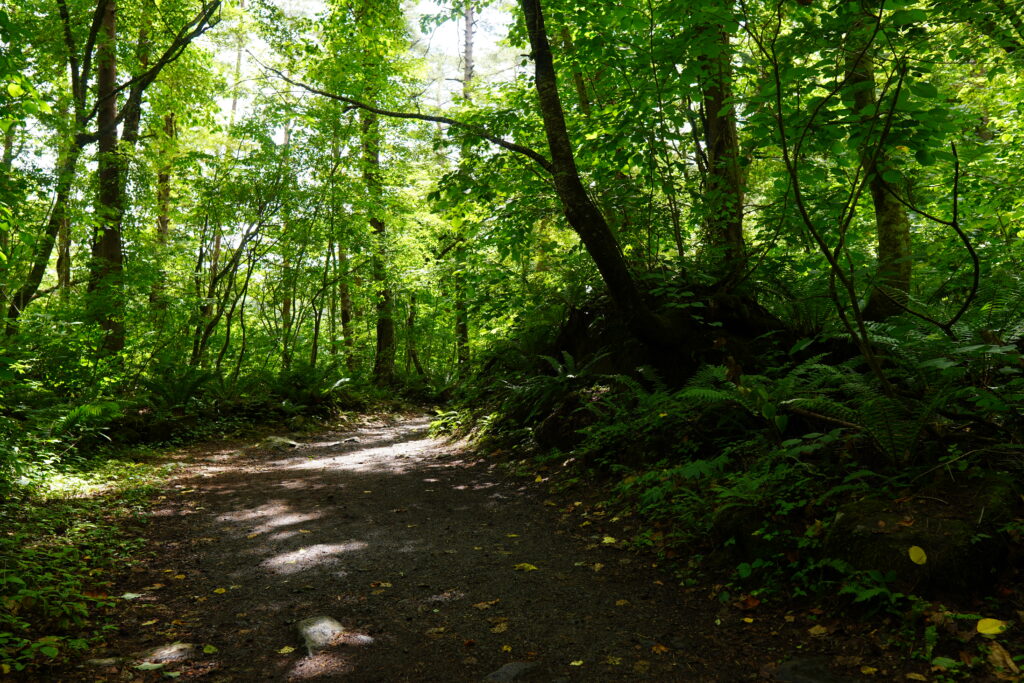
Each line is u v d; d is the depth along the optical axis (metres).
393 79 18.28
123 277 13.11
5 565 4.13
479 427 10.05
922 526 3.56
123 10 15.16
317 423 14.78
